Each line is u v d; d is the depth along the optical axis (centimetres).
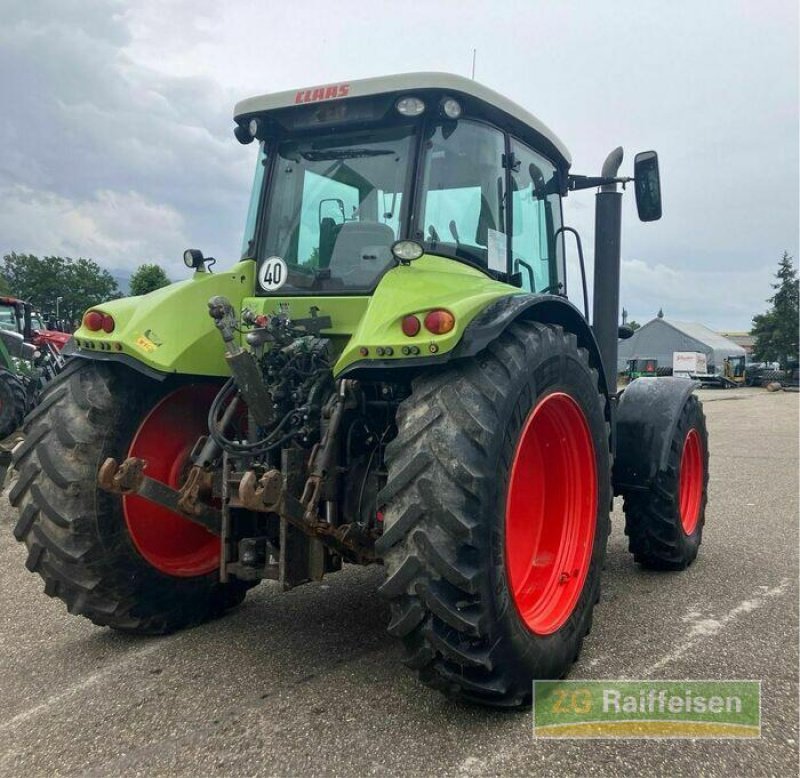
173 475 355
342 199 333
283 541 278
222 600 379
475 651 254
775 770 237
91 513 323
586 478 334
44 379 970
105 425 328
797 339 5447
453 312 250
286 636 354
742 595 413
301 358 305
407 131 323
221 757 246
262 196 357
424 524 249
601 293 446
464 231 332
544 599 311
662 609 389
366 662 321
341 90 321
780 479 834
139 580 341
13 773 240
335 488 292
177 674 312
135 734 262
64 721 273
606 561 494
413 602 251
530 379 279
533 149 393
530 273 392
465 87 317
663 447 424
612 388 441
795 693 289
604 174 446
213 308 284
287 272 342
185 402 363
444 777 233
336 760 243
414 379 270
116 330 318
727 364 4916
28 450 328
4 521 629
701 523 495
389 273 293
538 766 238
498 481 258
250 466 294
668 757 244
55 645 350
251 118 350
